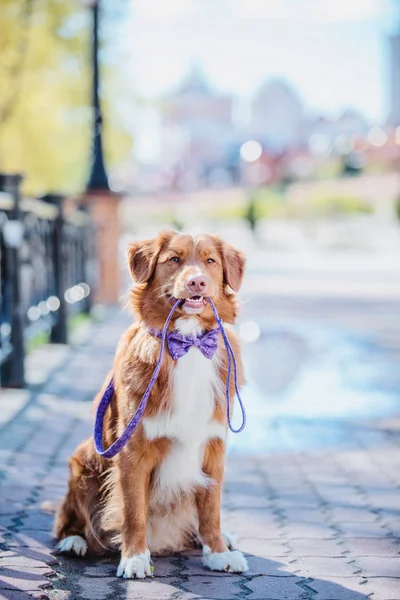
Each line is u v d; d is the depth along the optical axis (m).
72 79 20.11
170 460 3.68
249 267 28.19
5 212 7.56
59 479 5.08
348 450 5.98
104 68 21.03
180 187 93.12
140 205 66.75
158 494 3.75
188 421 3.61
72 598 3.33
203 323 3.69
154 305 3.70
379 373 9.12
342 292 19.20
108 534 3.88
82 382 8.18
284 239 43.03
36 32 18.11
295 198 54.75
